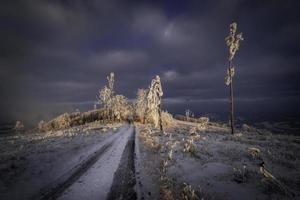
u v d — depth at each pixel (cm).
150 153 1684
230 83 3050
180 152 1647
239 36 2923
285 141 2227
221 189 870
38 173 1010
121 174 1115
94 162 1337
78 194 827
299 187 822
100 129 3978
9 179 891
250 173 1009
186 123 7531
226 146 1828
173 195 829
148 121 7688
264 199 742
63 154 1412
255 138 2491
